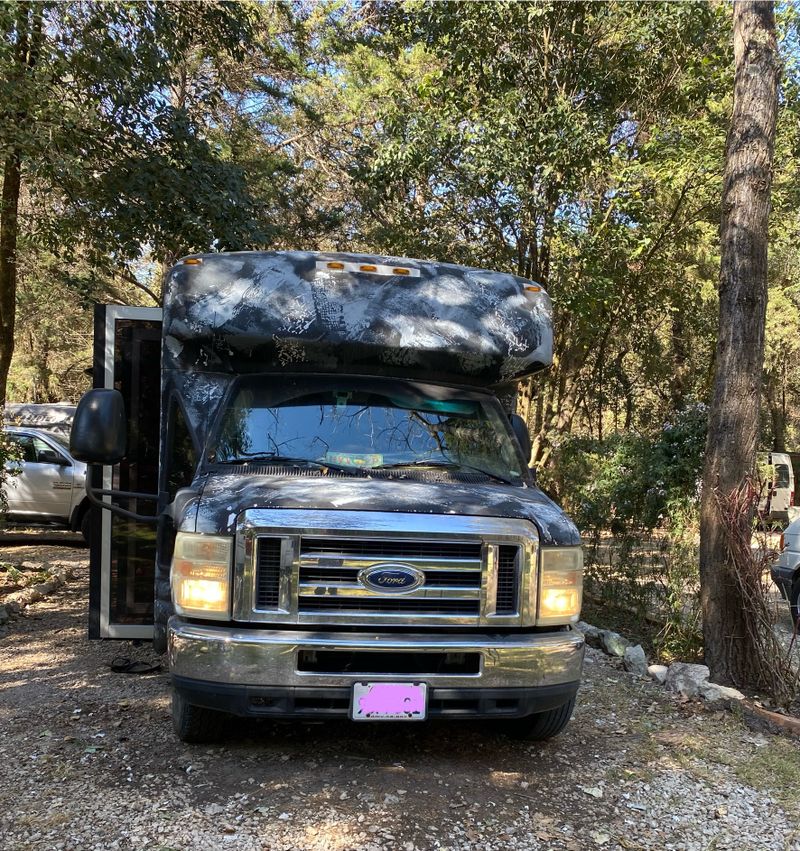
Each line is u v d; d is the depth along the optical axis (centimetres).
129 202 883
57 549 1151
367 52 1422
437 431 464
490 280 489
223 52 1289
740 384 564
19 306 1991
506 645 372
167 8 941
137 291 1892
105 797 358
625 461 743
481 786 385
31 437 1175
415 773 395
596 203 1017
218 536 363
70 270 1549
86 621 700
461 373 491
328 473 425
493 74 1014
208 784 373
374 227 1284
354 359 469
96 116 780
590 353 1371
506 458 470
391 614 366
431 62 1290
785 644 652
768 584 574
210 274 459
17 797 357
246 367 468
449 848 327
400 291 468
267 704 362
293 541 361
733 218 573
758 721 489
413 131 976
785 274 1664
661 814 371
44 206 1077
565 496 882
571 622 399
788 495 1481
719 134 970
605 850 334
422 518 372
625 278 1125
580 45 997
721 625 561
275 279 457
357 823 340
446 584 374
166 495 469
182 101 1321
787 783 410
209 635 358
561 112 908
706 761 434
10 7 692
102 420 405
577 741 453
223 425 448
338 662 370
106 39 832
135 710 471
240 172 956
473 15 974
